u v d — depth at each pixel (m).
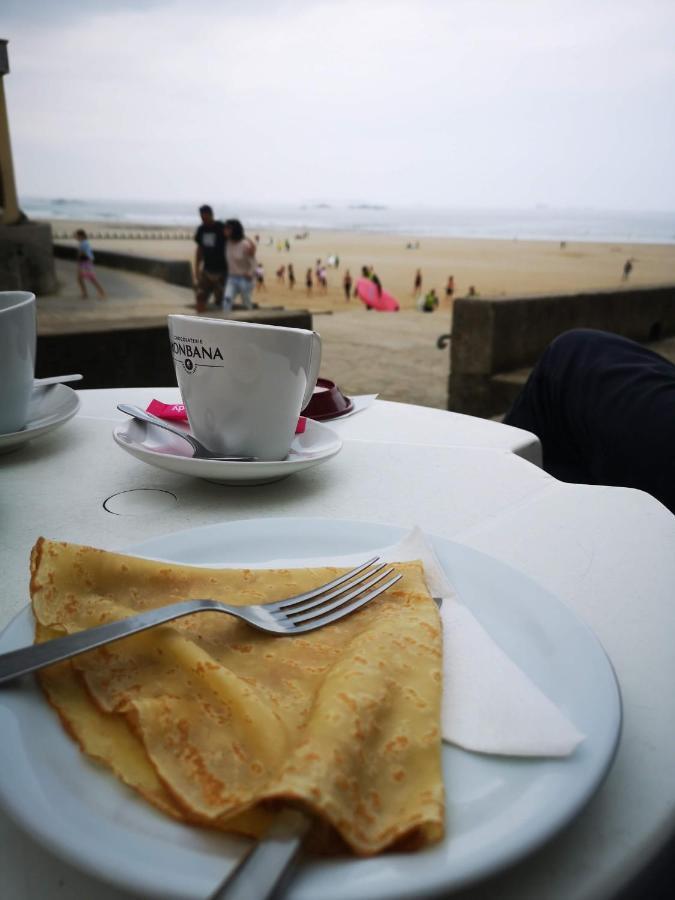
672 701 0.43
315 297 37.03
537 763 0.33
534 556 0.63
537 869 0.31
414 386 5.79
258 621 0.44
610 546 0.66
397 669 0.38
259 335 0.75
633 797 0.35
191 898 0.25
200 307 9.41
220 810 0.29
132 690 0.36
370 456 0.92
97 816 0.29
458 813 0.30
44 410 1.02
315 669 0.40
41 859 0.32
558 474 1.43
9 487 0.80
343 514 0.73
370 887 0.26
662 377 1.16
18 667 0.35
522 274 47.12
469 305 4.34
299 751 0.30
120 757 0.32
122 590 0.46
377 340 8.48
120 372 2.94
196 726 0.34
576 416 1.29
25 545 0.64
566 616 0.46
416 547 0.55
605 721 0.35
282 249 70.94
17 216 11.93
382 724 0.34
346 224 121.94
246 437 0.81
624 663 0.47
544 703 0.36
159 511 0.73
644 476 1.11
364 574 0.51
